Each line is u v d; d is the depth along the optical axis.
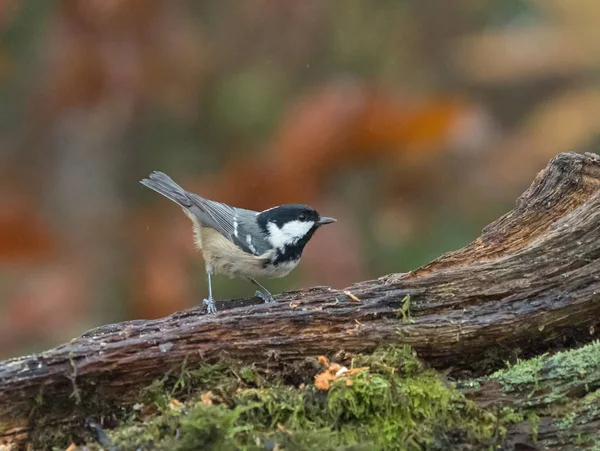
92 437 5.85
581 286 6.61
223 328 6.20
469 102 11.50
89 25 11.45
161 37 11.62
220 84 12.05
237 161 11.59
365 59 12.48
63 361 5.82
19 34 11.69
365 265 11.16
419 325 6.45
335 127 11.01
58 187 11.70
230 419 5.51
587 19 10.59
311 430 5.66
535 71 10.92
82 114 11.77
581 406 6.01
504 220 7.43
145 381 6.05
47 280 10.91
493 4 13.05
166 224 11.67
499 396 6.12
